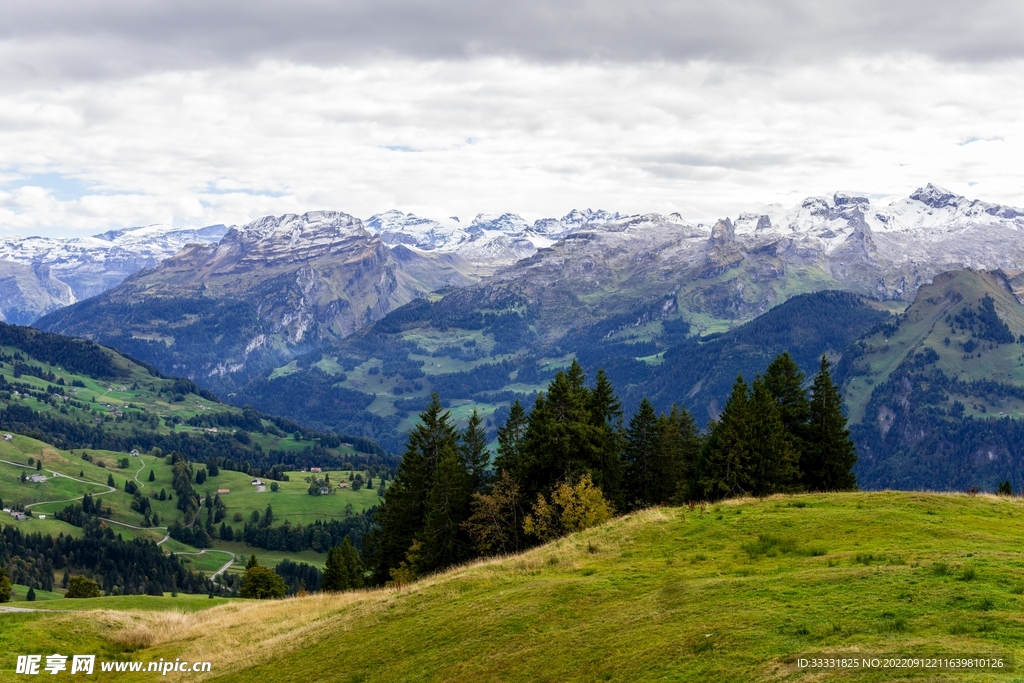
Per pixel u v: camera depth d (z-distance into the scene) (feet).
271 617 191.62
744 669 88.22
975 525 153.99
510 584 150.92
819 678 81.10
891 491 194.08
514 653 114.83
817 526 156.76
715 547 151.64
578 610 125.49
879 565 120.47
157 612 204.95
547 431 259.60
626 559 154.71
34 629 171.42
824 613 100.01
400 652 130.62
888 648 85.10
